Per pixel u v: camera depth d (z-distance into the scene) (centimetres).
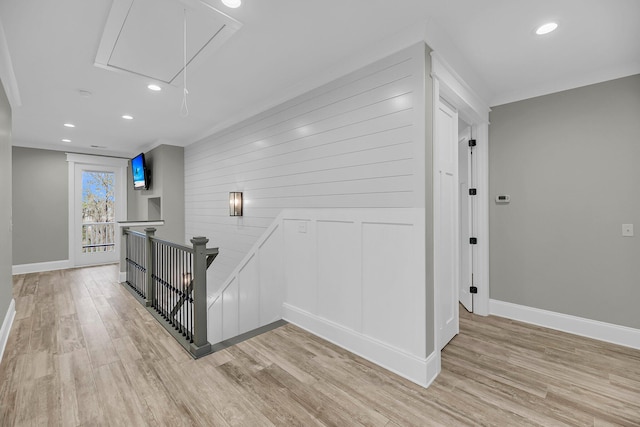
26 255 567
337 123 268
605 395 195
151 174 595
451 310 280
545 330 298
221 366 228
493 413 178
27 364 228
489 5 188
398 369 220
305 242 301
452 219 279
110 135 516
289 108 324
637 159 258
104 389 198
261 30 215
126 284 465
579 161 286
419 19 203
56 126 459
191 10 192
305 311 300
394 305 225
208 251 255
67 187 614
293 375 217
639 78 257
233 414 176
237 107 376
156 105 366
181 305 296
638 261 259
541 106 306
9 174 309
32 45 230
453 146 280
